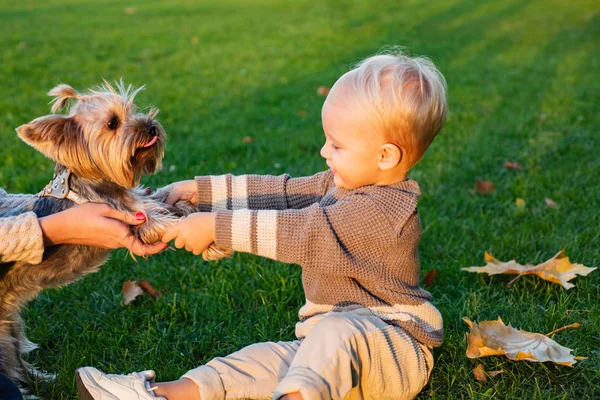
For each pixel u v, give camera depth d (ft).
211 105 26.20
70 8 58.23
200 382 8.29
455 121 24.12
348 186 8.64
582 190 16.61
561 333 10.48
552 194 16.38
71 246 9.39
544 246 13.66
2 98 26.58
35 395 9.44
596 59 36.27
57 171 10.12
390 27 47.83
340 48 39.63
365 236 8.18
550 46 40.81
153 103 26.04
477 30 47.19
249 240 8.25
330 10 56.70
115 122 9.99
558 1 61.31
